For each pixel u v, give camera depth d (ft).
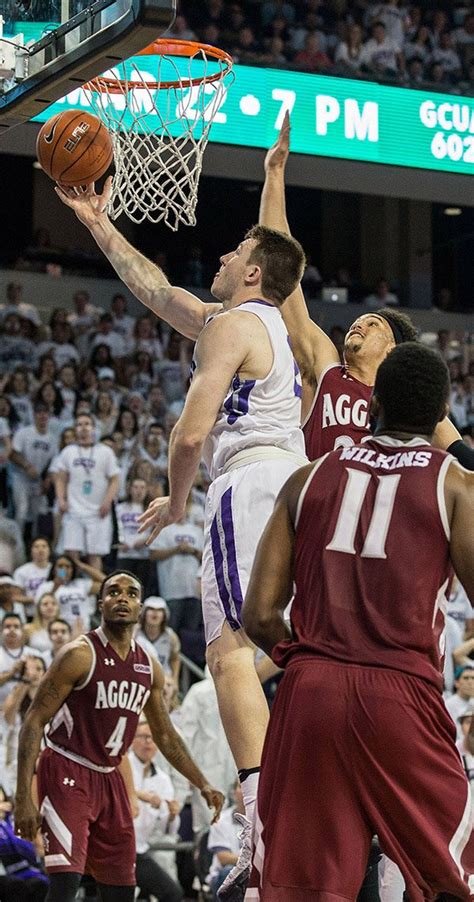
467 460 11.09
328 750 8.31
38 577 32.68
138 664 17.90
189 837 26.96
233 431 11.69
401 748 8.25
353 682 8.36
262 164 38.78
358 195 63.31
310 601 8.77
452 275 63.82
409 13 43.34
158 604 29.60
